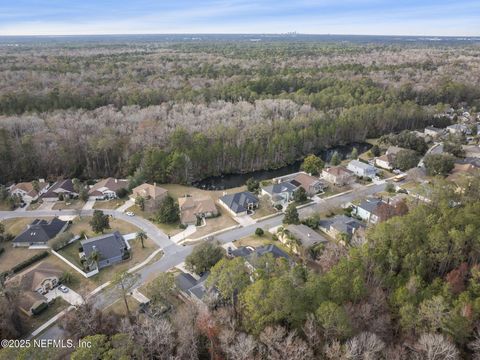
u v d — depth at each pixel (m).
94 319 39.88
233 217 72.81
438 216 49.97
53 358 31.52
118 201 79.56
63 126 100.69
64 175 91.94
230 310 38.53
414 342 33.84
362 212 69.69
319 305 35.38
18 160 89.50
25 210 75.19
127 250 60.84
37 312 46.28
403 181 88.25
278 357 31.17
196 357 35.12
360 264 42.00
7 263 57.53
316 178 87.00
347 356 29.97
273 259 44.66
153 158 89.25
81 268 55.59
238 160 100.31
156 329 35.56
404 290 37.75
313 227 66.94
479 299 35.34
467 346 34.44
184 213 71.75
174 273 54.59
